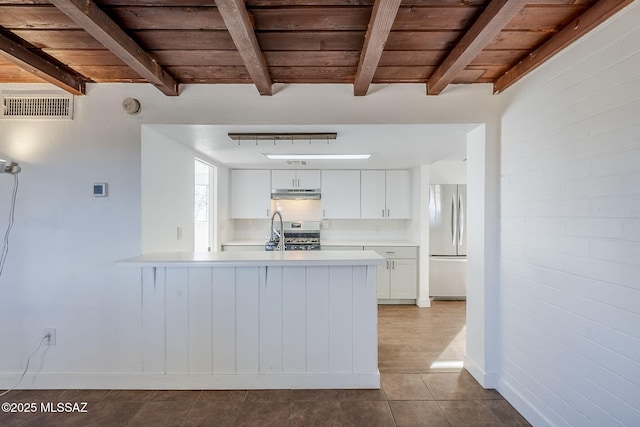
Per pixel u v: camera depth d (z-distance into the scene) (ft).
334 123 7.42
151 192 7.95
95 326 7.50
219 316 7.52
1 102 7.36
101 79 7.21
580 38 5.01
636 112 4.18
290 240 15.64
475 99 7.38
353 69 6.61
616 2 4.32
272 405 6.91
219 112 7.41
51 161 7.39
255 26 5.02
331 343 7.55
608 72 4.56
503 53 6.05
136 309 7.48
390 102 7.40
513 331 6.83
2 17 4.88
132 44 5.43
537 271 6.06
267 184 15.40
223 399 7.13
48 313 7.46
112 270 7.48
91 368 7.50
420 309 13.97
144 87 7.40
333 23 4.95
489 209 7.41
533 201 6.18
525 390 6.43
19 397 7.14
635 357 4.19
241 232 16.34
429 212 15.23
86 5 4.33
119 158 7.43
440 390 7.49
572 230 5.21
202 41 5.55
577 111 5.11
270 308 7.51
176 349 7.52
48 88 7.38
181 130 7.92
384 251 14.71
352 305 7.55
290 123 7.42
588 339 4.90
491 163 7.38
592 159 4.83
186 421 6.40
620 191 4.39
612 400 4.50
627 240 4.29
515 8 4.23
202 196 15.85
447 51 5.90
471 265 8.12
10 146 7.38
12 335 7.46
